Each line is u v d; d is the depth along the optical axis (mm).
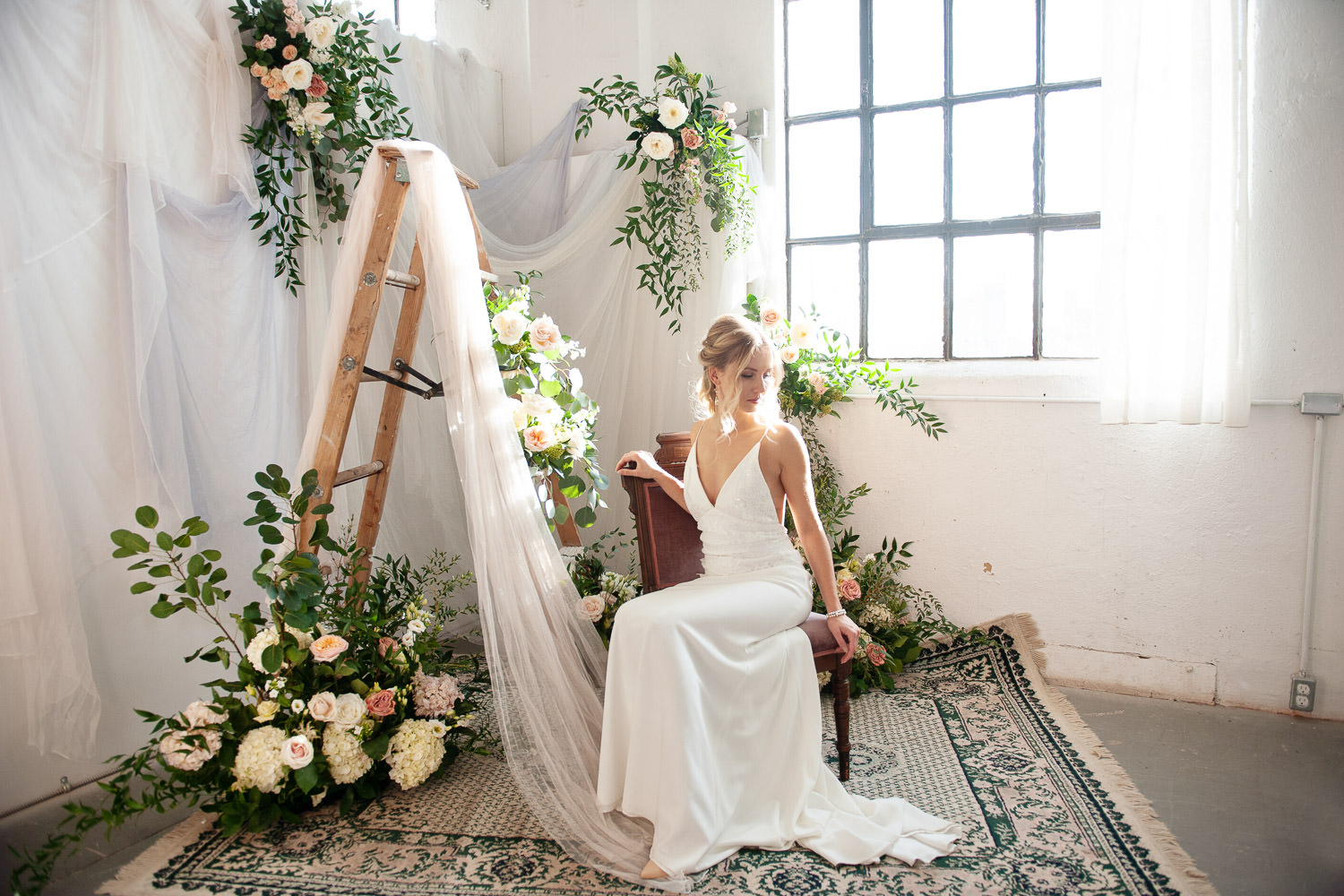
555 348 2947
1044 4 3518
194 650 2930
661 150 3533
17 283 2422
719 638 2350
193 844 2396
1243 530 3225
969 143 3699
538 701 2514
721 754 2348
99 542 2627
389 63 3377
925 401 3676
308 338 3240
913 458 3740
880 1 3797
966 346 3793
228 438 2967
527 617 2564
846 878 2195
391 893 2162
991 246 3697
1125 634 3451
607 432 3895
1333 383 3033
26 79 2426
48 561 2410
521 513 2609
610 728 2359
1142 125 3090
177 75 2826
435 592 3572
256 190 3027
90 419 2607
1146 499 3365
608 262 3805
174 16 2762
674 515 2908
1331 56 2939
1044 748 2928
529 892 2158
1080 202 3537
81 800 2564
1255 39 3023
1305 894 2131
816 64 3939
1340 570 3092
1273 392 3119
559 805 2395
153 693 2812
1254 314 3115
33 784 2521
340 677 2670
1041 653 3596
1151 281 3123
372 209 2740
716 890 2148
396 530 3645
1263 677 3252
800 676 2502
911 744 2980
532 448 2822
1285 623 3199
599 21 4004
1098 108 3467
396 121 3406
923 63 3756
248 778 2389
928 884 2164
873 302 3949
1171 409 3184
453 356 2584
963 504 3676
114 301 2658
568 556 3314
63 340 2539
